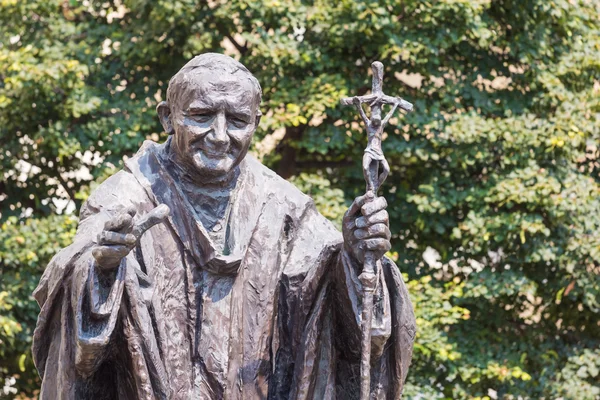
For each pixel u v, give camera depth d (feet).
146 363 39.63
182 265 41.34
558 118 92.73
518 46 94.02
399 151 90.27
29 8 92.73
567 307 96.68
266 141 97.04
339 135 90.58
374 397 41.14
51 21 94.02
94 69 93.35
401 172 95.04
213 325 40.91
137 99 92.73
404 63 92.84
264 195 42.57
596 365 94.58
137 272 40.29
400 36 90.43
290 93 89.45
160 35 91.35
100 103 91.35
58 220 87.51
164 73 93.91
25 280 86.89
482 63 95.30
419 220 92.22
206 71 41.14
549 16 94.99
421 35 90.33
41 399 40.42
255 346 41.16
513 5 93.56
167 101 42.19
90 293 38.68
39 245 86.74
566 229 92.02
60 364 39.68
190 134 40.93
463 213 94.68
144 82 93.71
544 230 89.10
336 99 88.58
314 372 41.19
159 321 40.40
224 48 92.22
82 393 40.01
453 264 95.91
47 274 40.40
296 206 42.83
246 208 42.14
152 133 93.56
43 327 40.50
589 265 93.61
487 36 90.12
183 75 41.24
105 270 38.81
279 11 88.69
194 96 40.91
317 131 90.94
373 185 39.96
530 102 95.09
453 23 90.63
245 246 41.63
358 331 40.93
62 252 40.37
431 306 86.69
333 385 41.55
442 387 89.97
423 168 93.86
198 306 41.14
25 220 93.66
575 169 95.55
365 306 39.65
